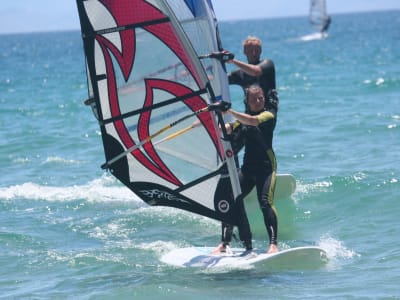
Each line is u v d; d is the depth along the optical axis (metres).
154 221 38.81
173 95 30.84
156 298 27.48
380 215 37.91
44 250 34.16
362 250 32.66
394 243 33.22
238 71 33.31
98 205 42.25
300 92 96.06
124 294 27.91
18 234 36.47
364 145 55.81
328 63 155.75
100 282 29.50
